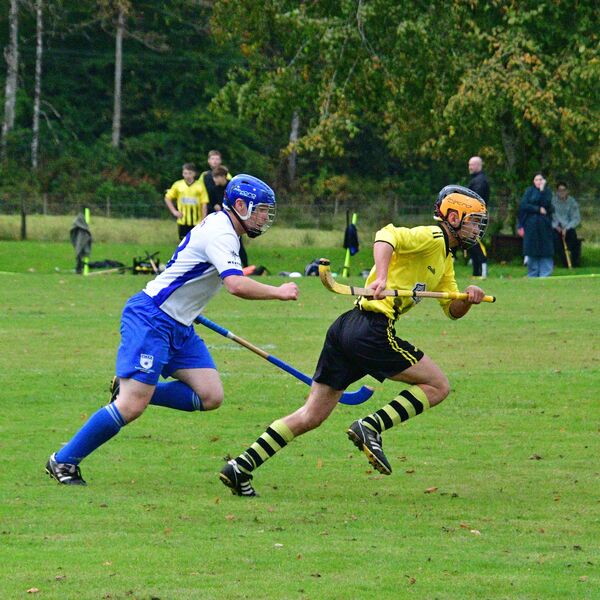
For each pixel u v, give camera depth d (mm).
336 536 18641
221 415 29547
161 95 188375
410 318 47500
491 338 42312
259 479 23141
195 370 22766
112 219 124188
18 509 20156
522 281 62094
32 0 172375
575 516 20219
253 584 15977
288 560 17172
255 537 18500
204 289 22031
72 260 83375
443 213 22016
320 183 179375
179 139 180500
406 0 81688
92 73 189375
